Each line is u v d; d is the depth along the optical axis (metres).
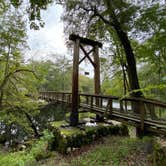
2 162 4.89
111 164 4.46
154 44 6.96
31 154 5.91
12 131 11.72
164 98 7.81
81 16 8.46
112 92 11.58
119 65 11.64
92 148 5.96
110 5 7.12
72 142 6.13
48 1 4.55
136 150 4.79
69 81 38.62
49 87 35.78
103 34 9.50
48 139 6.87
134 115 5.65
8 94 9.30
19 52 8.91
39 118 14.77
